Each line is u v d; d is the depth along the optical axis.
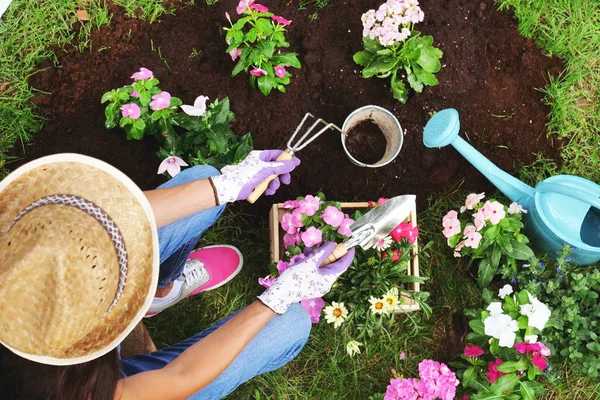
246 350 2.25
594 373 2.68
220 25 3.06
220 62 3.04
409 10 2.72
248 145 2.82
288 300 2.06
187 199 2.01
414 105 3.03
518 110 3.08
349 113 3.03
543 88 3.10
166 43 3.05
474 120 3.05
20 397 1.58
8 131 2.99
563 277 2.79
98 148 2.98
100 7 3.06
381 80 3.04
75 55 3.04
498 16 3.10
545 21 3.11
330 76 3.04
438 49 2.91
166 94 2.62
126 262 1.65
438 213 3.04
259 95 3.01
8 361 1.58
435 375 2.56
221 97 3.01
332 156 3.02
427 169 3.04
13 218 1.66
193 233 2.43
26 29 3.04
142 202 1.71
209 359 1.90
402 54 2.86
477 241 2.65
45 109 3.01
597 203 2.49
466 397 2.68
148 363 2.21
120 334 1.71
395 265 2.66
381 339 2.93
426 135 2.79
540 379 2.90
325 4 3.07
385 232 2.35
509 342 2.42
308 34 3.05
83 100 3.01
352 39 3.05
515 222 2.69
